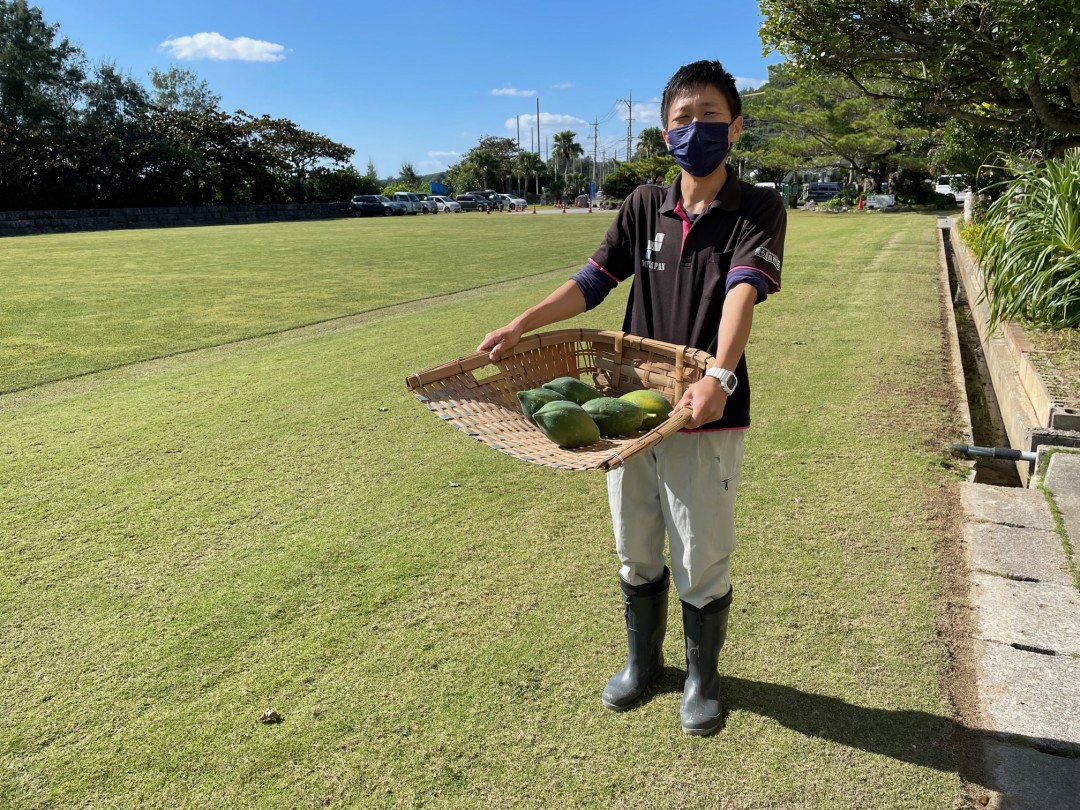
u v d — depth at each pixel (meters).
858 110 36.06
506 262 15.51
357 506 3.78
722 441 2.13
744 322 1.92
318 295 10.87
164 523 3.60
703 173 2.07
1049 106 9.73
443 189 77.06
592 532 3.49
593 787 2.04
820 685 2.44
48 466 4.29
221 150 46.78
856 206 36.69
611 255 2.38
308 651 2.63
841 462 4.27
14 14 37.22
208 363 6.73
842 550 3.28
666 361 2.23
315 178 53.72
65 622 2.80
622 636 2.71
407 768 2.11
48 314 9.26
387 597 2.96
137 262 16.03
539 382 2.36
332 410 5.30
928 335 7.53
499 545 3.38
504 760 2.14
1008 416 5.49
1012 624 2.74
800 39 10.92
